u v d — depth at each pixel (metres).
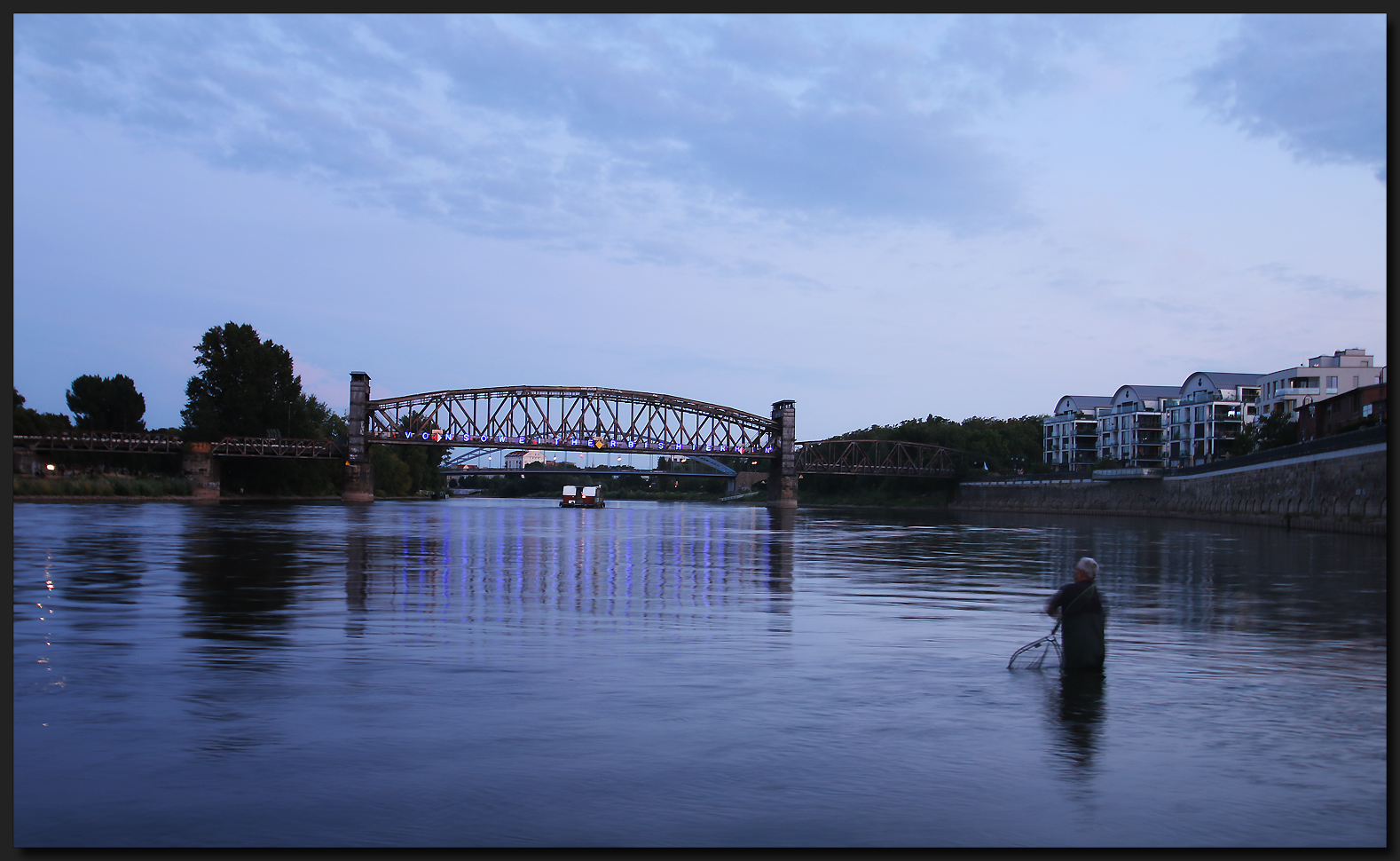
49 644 13.68
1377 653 13.79
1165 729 9.51
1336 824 7.24
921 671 12.18
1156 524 85.62
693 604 19.31
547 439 184.50
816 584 24.12
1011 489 154.12
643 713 9.95
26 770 8.06
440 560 31.00
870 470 186.38
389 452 190.88
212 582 22.58
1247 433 130.88
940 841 6.88
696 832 6.99
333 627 15.62
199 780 7.84
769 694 10.81
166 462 140.50
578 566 29.44
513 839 6.85
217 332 143.12
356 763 8.27
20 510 75.00
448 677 11.58
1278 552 40.00
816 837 6.92
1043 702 10.55
